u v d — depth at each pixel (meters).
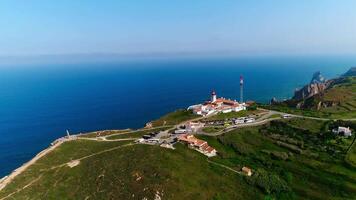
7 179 110.12
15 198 97.31
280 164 123.31
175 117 181.88
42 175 110.44
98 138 146.75
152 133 146.75
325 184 112.12
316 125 162.25
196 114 181.25
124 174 103.12
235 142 136.62
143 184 97.06
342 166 122.69
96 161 115.75
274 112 188.38
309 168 121.62
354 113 186.38
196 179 104.19
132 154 117.25
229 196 99.56
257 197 101.62
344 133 148.88
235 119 167.50
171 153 117.88
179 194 94.75
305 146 138.75
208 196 96.94
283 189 107.88
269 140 143.50
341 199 104.50
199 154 121.94
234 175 111.38
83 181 103.56
